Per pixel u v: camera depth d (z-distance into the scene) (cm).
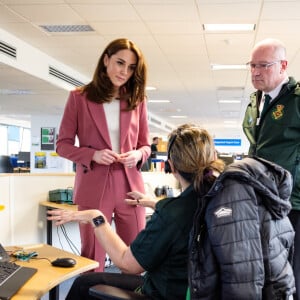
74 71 746
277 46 212
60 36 536
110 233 156
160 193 429
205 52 607
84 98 197
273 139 211
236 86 895
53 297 203
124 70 191
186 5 418
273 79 213
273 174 136
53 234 381
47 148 1113
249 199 126
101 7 429
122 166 198
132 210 201
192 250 124
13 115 1245
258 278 120
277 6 416
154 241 137
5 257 186
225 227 121
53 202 360
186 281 135
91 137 198
